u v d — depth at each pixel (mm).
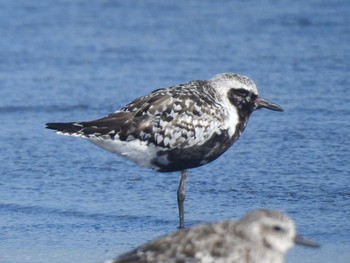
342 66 22438
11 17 27672
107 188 15859
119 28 26766
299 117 19047
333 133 18016
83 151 17719
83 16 27984
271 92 20688
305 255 12750
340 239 13359
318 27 26078
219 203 15102
